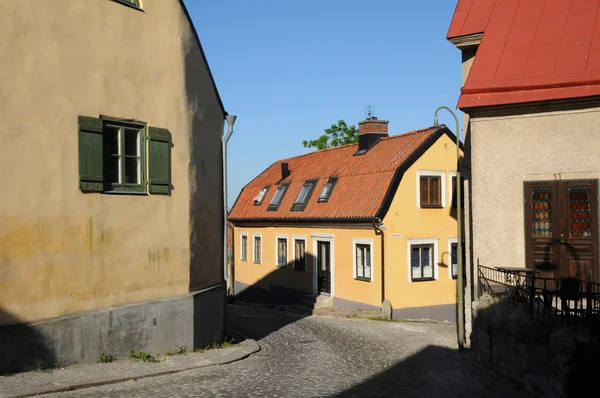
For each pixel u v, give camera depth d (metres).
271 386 10.19
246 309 28.75
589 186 11.69
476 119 12.55
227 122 15.48
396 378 11.34
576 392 7.12
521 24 13.56
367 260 24.97
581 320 8.38
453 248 25.91
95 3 11.31
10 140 9.91
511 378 10.52
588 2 13.38
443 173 25.81
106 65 11.52
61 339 10.60
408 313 24.42
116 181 11.88
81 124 10.96
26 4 10.16
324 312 24.81
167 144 12.80
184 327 13.10
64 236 10.71
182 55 13.28
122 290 11.80
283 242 31.33
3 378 9.52
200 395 9.27
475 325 13.01
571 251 11.79
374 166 27.00
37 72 10.31
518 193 12.23
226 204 15.53
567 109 11.83
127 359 11.70
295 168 35.03
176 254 13.05
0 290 9.77
